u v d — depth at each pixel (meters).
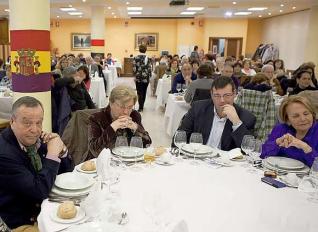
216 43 16.19
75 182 1.56
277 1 9.35
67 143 2.53
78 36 16.95
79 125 2.57
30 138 1.60
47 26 3.75
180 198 1.51
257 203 1.49
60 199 1.45
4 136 1.60
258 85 3.94
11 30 3.70
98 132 2.20
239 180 1.76
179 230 1.08
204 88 4.64
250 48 16.47
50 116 3.93
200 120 2.50
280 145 2.03
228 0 9.31
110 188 1.55
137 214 1.33
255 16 14.59
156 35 16.62
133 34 16.69
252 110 3.92
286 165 1.92
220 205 1.46
